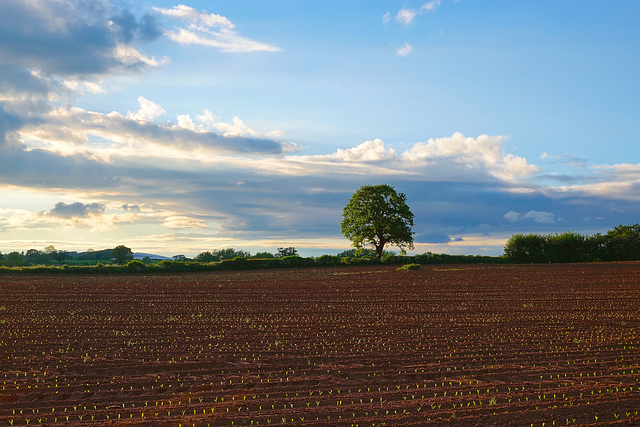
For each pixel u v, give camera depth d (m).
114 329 16.44
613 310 20.50
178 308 21.38
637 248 54.84
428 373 11.08
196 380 10.72
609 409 8.55
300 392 9.71
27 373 11.17
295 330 16.20
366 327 16.72
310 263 51.22
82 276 39.47
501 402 9.09
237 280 35.22
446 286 29.80
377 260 53.12
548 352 13.04
